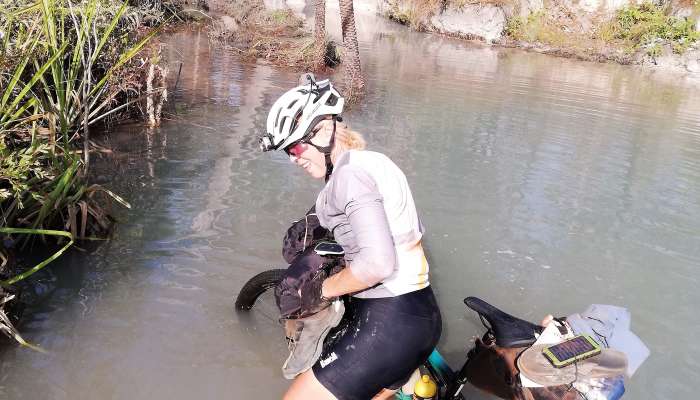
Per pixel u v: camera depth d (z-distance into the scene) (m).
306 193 5.46
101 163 5.73
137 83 6.85
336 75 11.79
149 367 3.16
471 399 3.14
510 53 19.73
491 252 4.76
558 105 11.08
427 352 2.53
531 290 4.24
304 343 2.66
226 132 7.09
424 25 23.83
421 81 12.18
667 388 3.31
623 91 13.96
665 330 3.89
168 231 4.54
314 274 2.61
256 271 4.10
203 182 5.51
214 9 17.84
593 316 2.71
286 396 2.55
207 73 10.38
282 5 20.31
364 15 26.11
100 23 6.23
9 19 4.52
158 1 14.66
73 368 3.10
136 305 3.64
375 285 2.45
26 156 3.76
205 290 3.85
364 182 2.27
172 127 7.09
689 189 6.82
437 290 4.13
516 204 5.81
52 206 4.10
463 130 8.38
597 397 2.46
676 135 9.58
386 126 8.16
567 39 22.41
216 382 3.12
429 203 5.60
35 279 3.79
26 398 2.86
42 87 5.16
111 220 4.59
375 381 2.46
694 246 5.25
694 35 20.42
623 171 7.26
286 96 2.43
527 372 2.55
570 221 5.52
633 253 4.99
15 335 3.13
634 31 21.69
